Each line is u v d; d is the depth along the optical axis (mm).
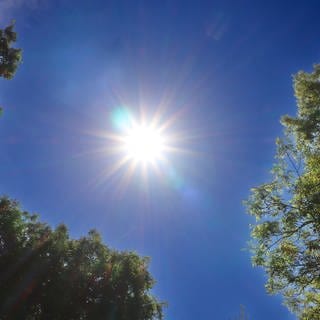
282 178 15117
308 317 14180
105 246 20562
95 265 19125
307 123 15648
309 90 16797
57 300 17391
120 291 18750
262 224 14258
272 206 14617
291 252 13492
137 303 18750
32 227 19906
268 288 14125
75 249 19359
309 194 13250
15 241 18469
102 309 17938
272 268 13508
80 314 17781
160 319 19812
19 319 16922
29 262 18000
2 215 18797
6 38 15766
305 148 15602
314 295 14516
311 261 13195
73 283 18109
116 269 19328
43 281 17750
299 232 13828
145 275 20328
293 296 14602
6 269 17688
